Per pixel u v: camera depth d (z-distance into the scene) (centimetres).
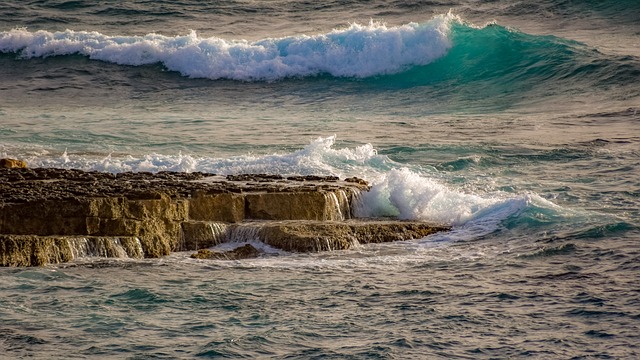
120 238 5194
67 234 5194
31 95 11112
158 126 9088
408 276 4878
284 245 5334
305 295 4575
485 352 3878
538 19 13000
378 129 8856
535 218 5797
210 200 5612
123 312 4316
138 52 12119
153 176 6425
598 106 9494
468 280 4797
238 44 12038
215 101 10800
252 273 4925
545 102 9906
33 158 7419
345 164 7112
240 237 5459
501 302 4453
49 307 4359
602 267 4931
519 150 7756
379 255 5272
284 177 6550
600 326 4122
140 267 4994
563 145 7875
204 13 14150
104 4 14438
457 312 4325
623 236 5438
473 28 11612
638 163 7225
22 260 4941
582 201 6259
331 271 4966
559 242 5378
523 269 4956
